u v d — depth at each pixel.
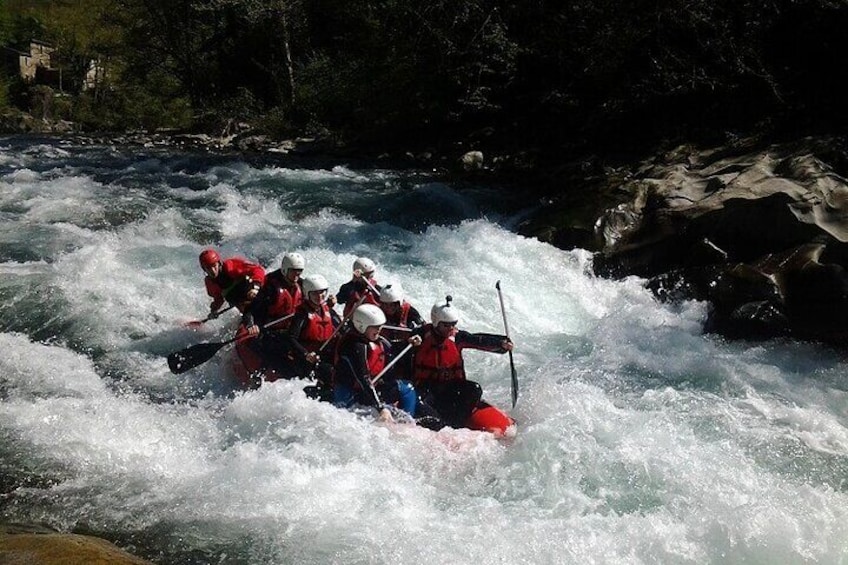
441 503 5.61
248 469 5.84
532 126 17.92
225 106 28.11
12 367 7.45
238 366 7.88
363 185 14.97
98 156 18.81
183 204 13.05
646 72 15.54
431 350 6.93
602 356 8.43
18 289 8.99
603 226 10.88
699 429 6.79
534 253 10.73
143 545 4.99
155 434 6.43
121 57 36.12
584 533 5.18
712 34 14.54
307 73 25.83
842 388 7.75
